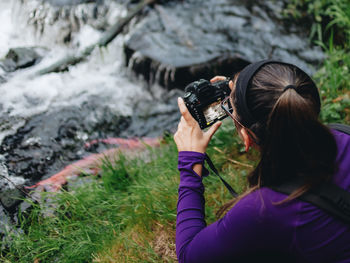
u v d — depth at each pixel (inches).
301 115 36.2
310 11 154.1
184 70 130.2
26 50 141.8
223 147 104.5
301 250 37.1
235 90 41.1
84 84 135.3
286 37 145.6
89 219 87.4
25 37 155.9
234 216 38.6
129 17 147.6
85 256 79.3
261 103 38.4
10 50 140.1
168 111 129.2
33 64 139.3
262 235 37.5
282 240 37.2
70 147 114.1
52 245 80.2
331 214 36.2
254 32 144.4
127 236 82.1
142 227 84.0
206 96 55.6
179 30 142.6
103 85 135.6
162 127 124.4
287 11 153.3
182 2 154.2
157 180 95.7
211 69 133.0
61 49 149.6
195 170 49.0
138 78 138.2
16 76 133.2
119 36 144.8
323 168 36.6
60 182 102.0
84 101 128.7
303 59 141.7
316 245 36.7
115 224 84.3
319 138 36.8
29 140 112.7
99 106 128.0
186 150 49.5
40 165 106.5
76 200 91.7
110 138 119.7
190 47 136.5
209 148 103.4
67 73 138.6
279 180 37.7
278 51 140.9
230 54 135.7
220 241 39.2
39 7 153.9
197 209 46.7
